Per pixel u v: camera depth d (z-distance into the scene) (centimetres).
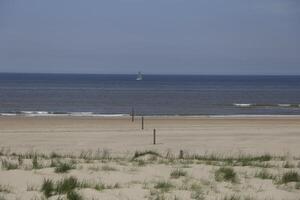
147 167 1290
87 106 7094
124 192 958
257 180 1143
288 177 1170
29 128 3738
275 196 988
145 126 3941
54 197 898
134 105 7369
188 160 1552
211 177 1161
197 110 6506
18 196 900
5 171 1160
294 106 7369
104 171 1196
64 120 4556
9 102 7662
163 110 6456
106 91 11750
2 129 3644
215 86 16038
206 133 3309
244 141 2884
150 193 960
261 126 4053
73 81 19650
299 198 983
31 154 1798
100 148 2447
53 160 1427
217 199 935
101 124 4134
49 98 8794
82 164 1328
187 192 981
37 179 1069
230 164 1434
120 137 3038
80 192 938
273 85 17788
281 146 2652
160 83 18688
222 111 6378
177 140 2883
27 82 17612
